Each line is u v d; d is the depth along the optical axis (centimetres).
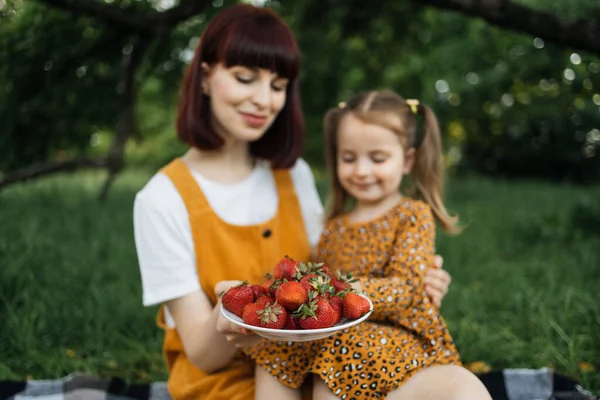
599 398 234
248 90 199
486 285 394
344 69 669
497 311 349
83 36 435
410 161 238
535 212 656
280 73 203
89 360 282
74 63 445
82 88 461
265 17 204
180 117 215
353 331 186
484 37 645
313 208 236
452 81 1048
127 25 421
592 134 1295
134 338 315
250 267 205
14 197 683
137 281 394
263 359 190
